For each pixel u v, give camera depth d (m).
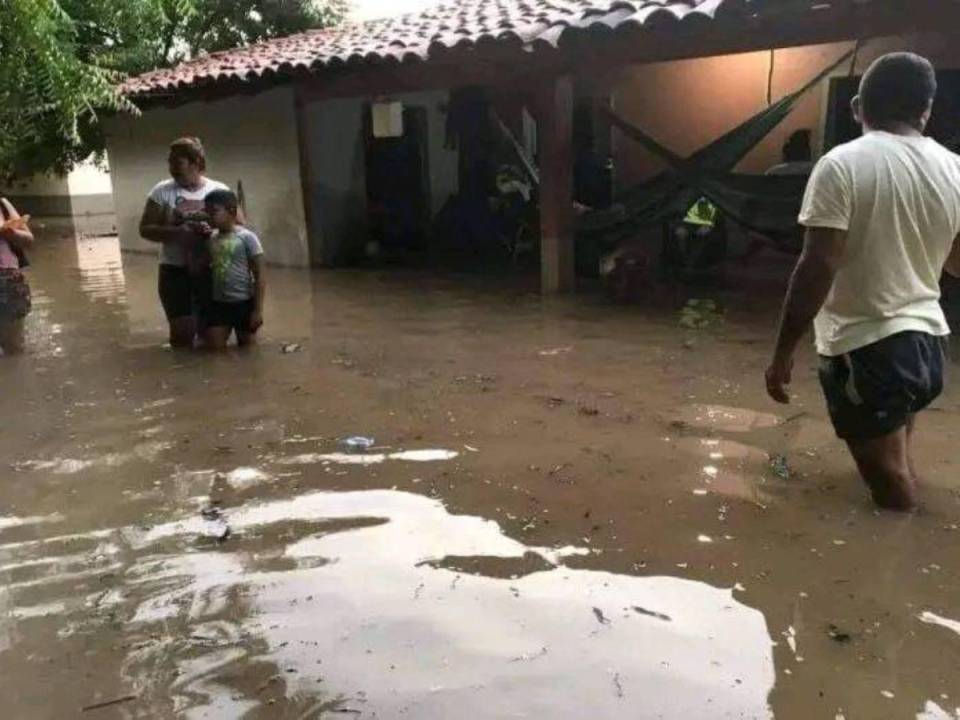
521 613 2.93
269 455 4.48
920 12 6.35
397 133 11.95
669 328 7.19
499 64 8.56
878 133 3.46
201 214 6.74
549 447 4.48
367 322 7.82
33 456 4.57
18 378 6.17
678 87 11.52
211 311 6.82
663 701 2.46
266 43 14.74
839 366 3.55
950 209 3.41
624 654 2.69
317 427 4.90
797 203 8.13
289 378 5.96
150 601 3.08
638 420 4.88
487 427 4.82
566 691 2.51
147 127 13.53
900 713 2.40
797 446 4.43
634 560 3.28
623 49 7.82
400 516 3.71
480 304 8.50
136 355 6.79
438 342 6.94
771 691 2.50
